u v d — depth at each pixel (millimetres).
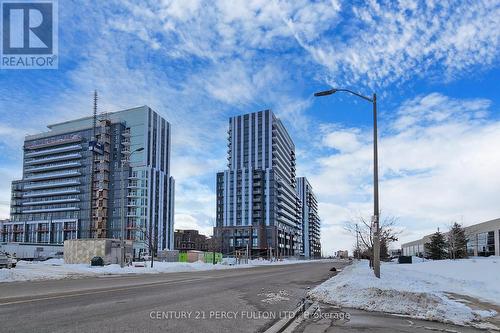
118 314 10469
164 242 152625
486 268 33219
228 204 176125
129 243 49281
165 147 161000
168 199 157875
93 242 46906
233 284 21375
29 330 8367
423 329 9531
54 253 96750
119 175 146625
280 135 191500
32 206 159625
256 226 168250
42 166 160750
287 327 9703
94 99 155125
